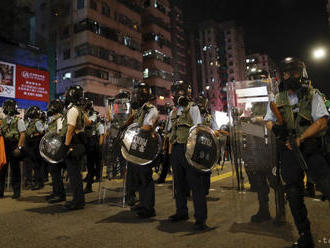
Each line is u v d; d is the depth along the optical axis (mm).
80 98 4129
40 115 6430
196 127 3072
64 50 29297
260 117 3365
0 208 4043
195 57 74812
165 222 3250
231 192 5160
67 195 5254
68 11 29438
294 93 2490
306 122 2334
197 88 72875
